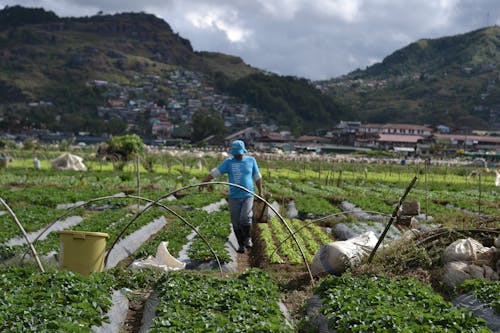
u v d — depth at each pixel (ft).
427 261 46.70
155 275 47.60
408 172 256.11
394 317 31.73
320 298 40.42
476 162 344.28
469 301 38.60
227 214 85.71
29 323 30.89
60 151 367.25
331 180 178.50
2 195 101.30
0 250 53.52
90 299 36.24
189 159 278.87
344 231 80.59
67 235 44.98
